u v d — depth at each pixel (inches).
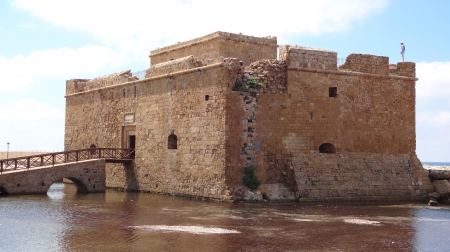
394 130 1621.6
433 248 831.1
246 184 1380.4
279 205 1317.7
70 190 1753.2
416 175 1609.3
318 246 823.1
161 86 1627.7
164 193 1583.4
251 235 897.5
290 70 1471.5
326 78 1519.4
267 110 1432.1
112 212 1154.7
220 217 1091.9
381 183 1533.0
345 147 1529.3
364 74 1574.8
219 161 1376.7
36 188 1540.4
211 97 1418.6
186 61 1535.4
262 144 1416.1
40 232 903.1
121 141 1822.1
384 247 831.1
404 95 1654.8
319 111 1498.5
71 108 2161.7
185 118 1515.7
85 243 817.5
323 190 1437.0
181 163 1521.9
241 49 1684.3
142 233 900.6
